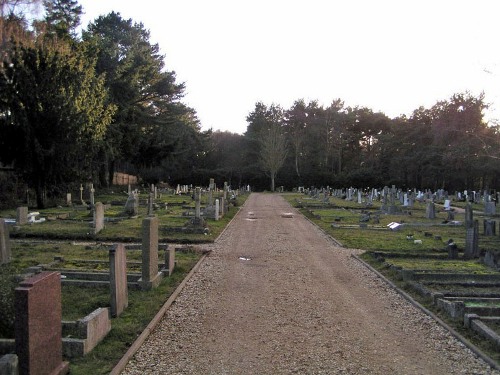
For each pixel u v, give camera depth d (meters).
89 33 50.81
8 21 31.72
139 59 52.06
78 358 6.45
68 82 32.44
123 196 46.56
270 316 8.70
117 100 47.75
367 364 6.49
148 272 10.39
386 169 73.12
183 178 79.06
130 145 50.47
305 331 7.87
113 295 8.34
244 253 15.66
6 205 32.00
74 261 12.88
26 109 30.61
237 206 38.38
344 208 38.00
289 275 12.34
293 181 78.56
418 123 70.69
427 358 6.73
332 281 11.72
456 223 25.50
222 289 10.70
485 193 46.88
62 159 31.97
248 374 6.10
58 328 5.85
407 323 8.36
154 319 8.20
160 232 19.97
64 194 36.91
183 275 11.98
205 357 6.67
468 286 10.95
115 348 6.86
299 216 30.92
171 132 63.00
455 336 7.61
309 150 81.56
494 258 13.42
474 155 51.28
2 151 31.44
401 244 18.02
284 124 88.19
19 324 5.12
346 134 81.00
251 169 80.81
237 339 7.44
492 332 7.36
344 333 7.79
